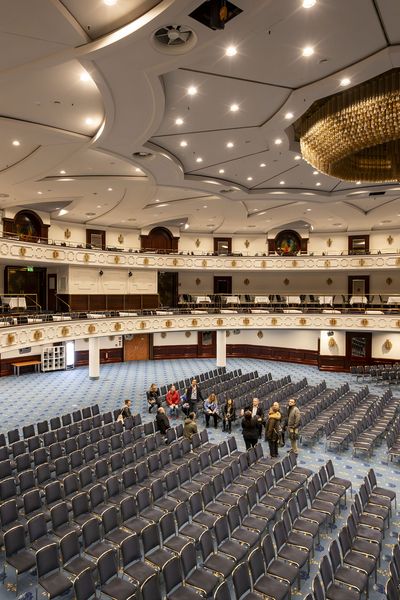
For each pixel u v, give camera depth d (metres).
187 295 27.61
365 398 18.02
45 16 5.77
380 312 23.02
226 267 26.38
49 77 7.81
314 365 27.47
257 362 28.66
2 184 15.54
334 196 16.53
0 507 7.57
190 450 11.76
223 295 28.61
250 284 29.59
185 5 5.42
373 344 25.30
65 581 6.12
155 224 26.33
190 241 28.12
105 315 21.17
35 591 6.66
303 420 14.34
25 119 9.76
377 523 7.67
